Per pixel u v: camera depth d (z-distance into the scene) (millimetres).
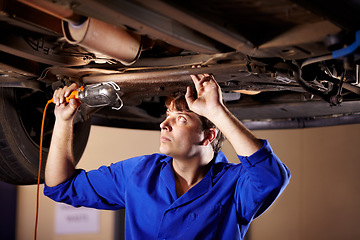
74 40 1159
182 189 1499
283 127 2613
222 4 1035
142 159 1586
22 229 3504
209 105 1315
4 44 1285
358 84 1634
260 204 1364
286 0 1005
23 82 1619
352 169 3844
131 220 1483
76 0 971
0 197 3418
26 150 1814
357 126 3863
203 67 1409
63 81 1582
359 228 3766
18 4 1162
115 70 1525
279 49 1210
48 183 1551
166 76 1471
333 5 1082
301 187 4023
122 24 1091
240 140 1278
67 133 1509
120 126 2514
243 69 1370
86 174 1582
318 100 2092
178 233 1404
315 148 4020
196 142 1452
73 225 3637
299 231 3961
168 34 1113
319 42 1151
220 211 1419
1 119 1719
